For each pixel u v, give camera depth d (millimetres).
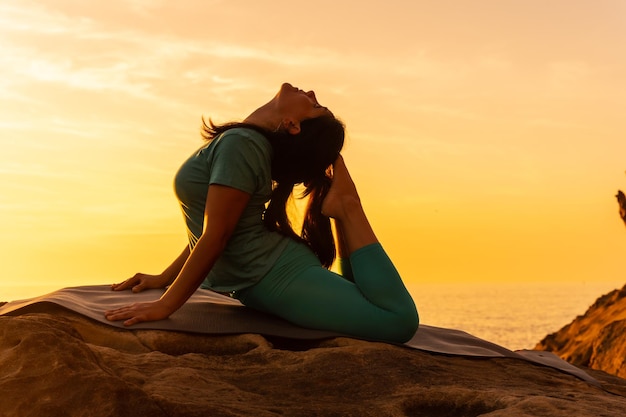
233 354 3846
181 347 3793
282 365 3422
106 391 2303
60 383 2311
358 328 4047
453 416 2969
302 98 4367
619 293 13047
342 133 4371
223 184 4004
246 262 4203
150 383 2854
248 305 4375
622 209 10781
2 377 2348
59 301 3920
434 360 3754
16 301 4359
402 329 4035
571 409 2760
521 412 2709
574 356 11242
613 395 3682
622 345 9562
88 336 3703
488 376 3623
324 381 3178
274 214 4281
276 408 2723
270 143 4258
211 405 2555
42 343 2424
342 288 4121
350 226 4188
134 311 3885
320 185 4457
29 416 2238
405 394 3041
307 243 4387
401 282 4137
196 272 3980
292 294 4121
